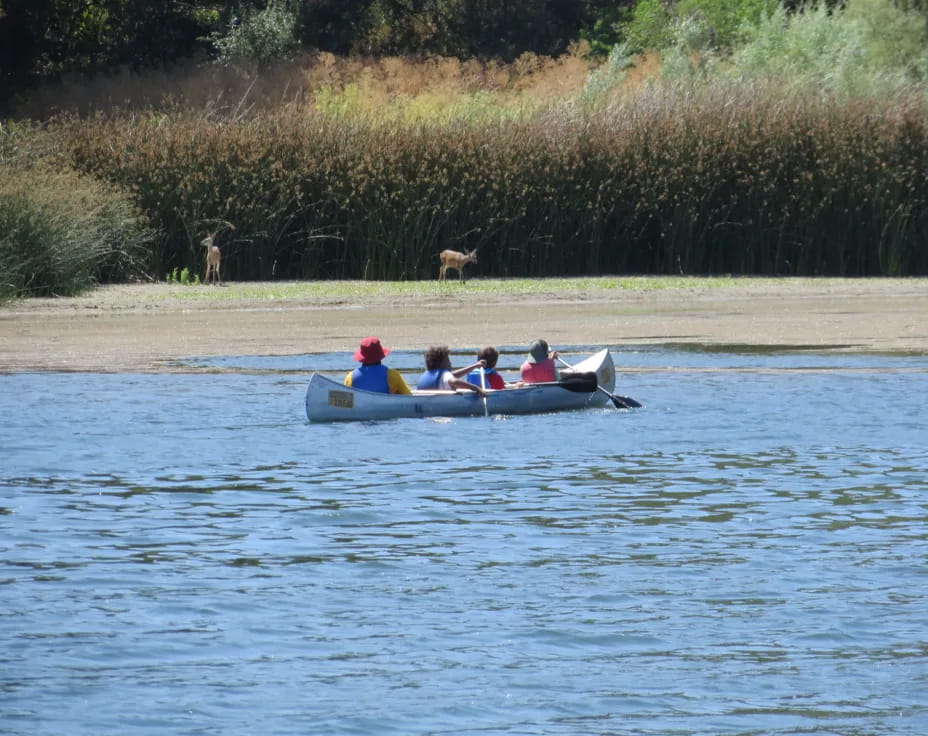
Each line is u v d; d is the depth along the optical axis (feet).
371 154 425.69
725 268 447.01
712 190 437.99
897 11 609.42
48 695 87.76
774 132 441.68
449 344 282.15
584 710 85.35
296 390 220.84
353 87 533.55
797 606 104.42
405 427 188.55
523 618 102.12
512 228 431.02
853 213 437.99
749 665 92.58
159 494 145.18
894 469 156.15
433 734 81.92
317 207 424.87
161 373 239.91
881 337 287.48
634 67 611.47
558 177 433.48
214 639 97.86
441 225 425.28
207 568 115.85
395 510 137.18
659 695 87.66
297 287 392.88
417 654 94.79
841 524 129.80
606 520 132.05
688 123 447.42
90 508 138.51
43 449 170.50
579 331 303.07
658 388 220.43
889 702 86.43
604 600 106.32
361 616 102.73
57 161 414.82
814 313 336.90
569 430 185.06
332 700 86.99
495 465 160.76
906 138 441.27
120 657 94.32
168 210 412.98
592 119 451.94
